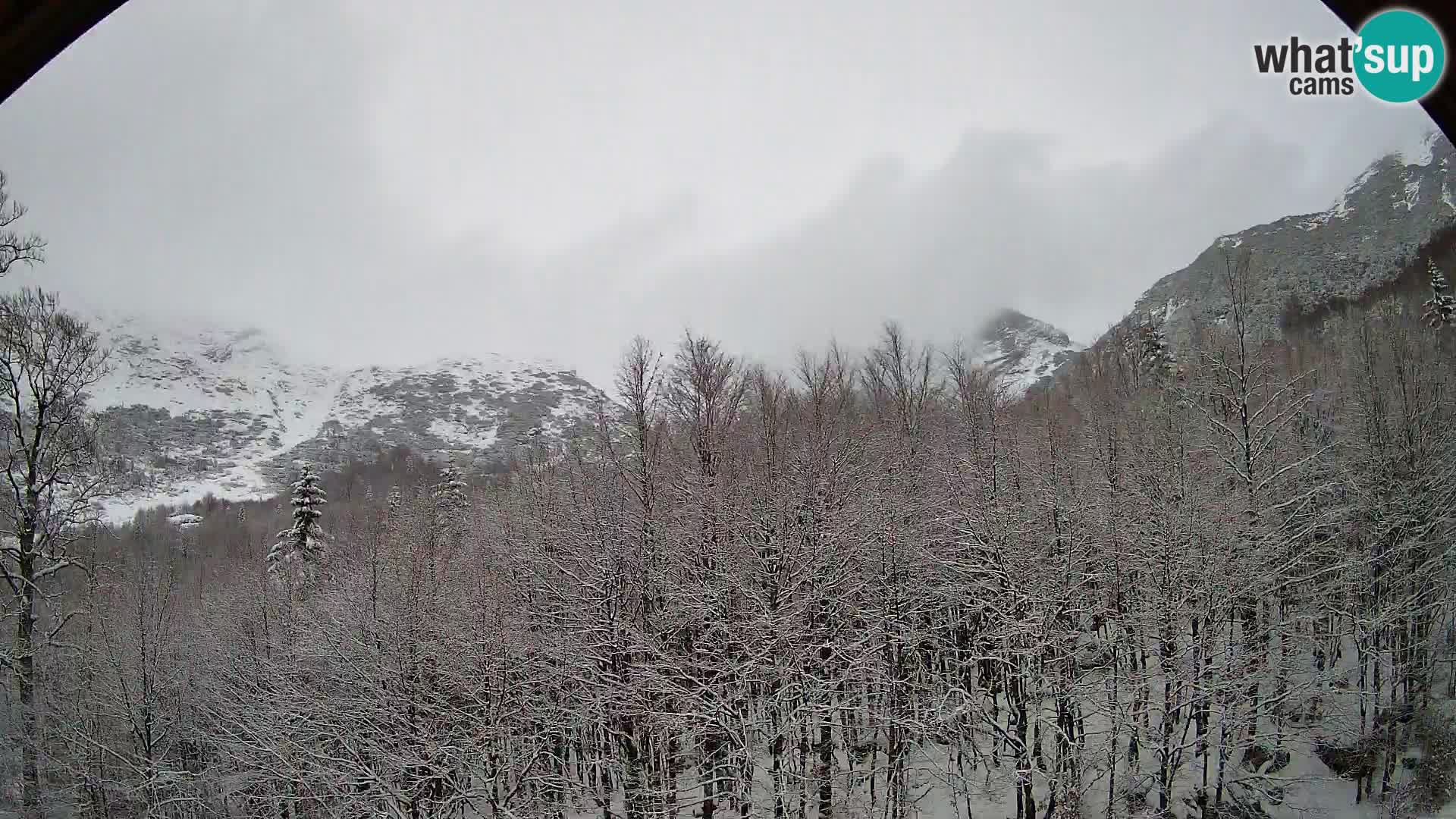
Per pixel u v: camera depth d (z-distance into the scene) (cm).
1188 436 3078
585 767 2575
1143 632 2291
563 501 2706
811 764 2319
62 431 2353
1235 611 2458
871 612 2275
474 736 2202
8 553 2231
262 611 3112
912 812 2297
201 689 2873
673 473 2445
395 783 2209
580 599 2292
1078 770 2111
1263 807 2245
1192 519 2273
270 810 2591
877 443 3000
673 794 2120
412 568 2462
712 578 2184
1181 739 2180
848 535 2248
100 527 2939
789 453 2603
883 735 2645
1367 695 2405
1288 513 2608
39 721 2292
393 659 2298
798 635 2016
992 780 2428
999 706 2633
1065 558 2312
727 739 2136
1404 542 2447
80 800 2578
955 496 2509
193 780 2650
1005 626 2266
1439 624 2519
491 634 2258
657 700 2130
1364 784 2347
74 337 2359
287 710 2369
